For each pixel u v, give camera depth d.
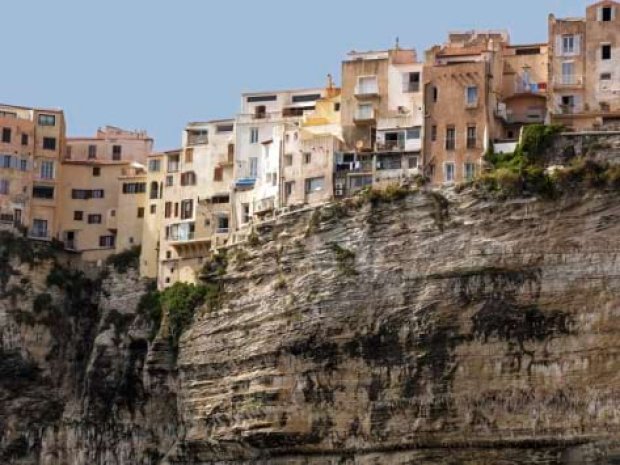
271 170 170.12
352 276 153.62
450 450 147.50
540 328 146.00
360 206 155.25
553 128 151.88
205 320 164.75
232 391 159.50
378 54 173.62
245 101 184.00
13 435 175.75
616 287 144.62
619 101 159.50
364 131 168.12
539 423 144.75
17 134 185.75
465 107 158.12
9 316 178.50
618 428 142.50
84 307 182.25
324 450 152.75
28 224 184.75
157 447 170.00
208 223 176.38
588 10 162.00
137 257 181.75
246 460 158.50
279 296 157.88
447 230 150.75
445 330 149.00
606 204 146.38
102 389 174.12
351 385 152.00
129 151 192.88
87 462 173.12
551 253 146.75
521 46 167.50
